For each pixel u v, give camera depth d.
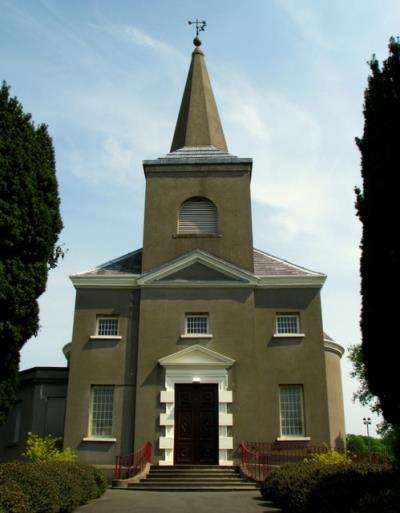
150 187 29.19
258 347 26.20
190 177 29.31
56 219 17.92
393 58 15.85
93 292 27.03
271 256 29.33
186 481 22.12
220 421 24.67
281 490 16.41
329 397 30.08
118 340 26.27
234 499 18.58
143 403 25.11
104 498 18.80
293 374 25.83
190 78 34.12
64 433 24.98
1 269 15.82
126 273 27.78
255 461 23.61
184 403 25.27
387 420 15.06
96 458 24.62
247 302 26.59
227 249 27.95
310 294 26.95
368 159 15.91
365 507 11.75
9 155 17.03
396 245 14.91
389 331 14.80
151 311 26.48
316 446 24.77
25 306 16.30
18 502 12.95
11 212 16.48
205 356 25.58
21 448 28.17
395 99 15.39
